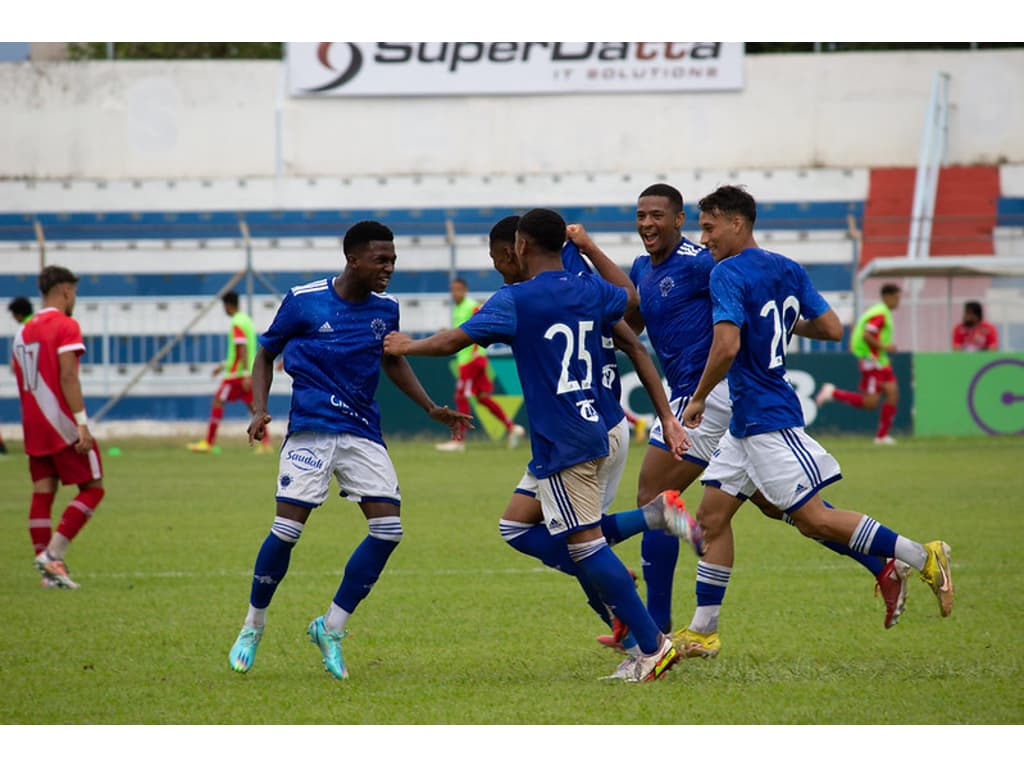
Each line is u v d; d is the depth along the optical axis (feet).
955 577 102.58
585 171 377.71
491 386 250.57
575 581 105.09
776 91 377.50
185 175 379.14
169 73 378.53
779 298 72.69
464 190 365.81
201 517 148.25
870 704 63.26
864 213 361.51
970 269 274.77
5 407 324.39
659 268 82.58
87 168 377.71
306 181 367.04
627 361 261.44
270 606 94.53
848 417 260.01
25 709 64.13
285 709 64.08
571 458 68.39
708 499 75.72
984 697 64.28
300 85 377.71
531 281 69.41
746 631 83.66
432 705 64.59
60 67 377.50
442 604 94.79
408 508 154.20
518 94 377.30
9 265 345.51
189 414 313.32
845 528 71.97
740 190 73.51
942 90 374.02
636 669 69.67
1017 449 231.09
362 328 74.54
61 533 103.40
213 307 318.04
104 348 306.96
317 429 73.41
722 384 80.33
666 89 377.50
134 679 71.10
